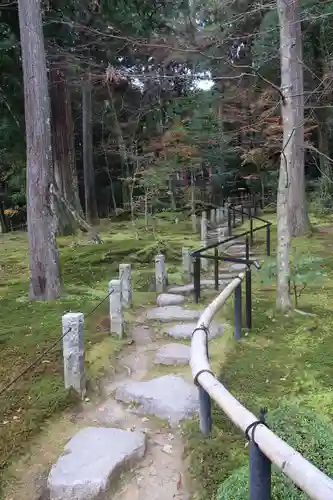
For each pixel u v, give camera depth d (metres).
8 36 8.30
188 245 9.06
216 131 13.61
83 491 2.00
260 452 1.49
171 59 7.79
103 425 2.63
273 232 10.57
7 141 13.29
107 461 2.17
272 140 11.60
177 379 3.05
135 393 2.87
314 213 13.05
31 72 5.01
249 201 16.44
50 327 4.25
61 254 8.67
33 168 5.20
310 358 3.36
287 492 1.75
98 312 4.77
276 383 2.98
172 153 13.49
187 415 2.63
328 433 2.15
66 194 12.17
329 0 7.22
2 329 4.26
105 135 20.42
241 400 2.74
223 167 15.70
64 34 8.29
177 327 4.25
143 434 2.46
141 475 2.19
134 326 4.43
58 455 2.33
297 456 1.32
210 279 6.36
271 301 4.96
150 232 11.64
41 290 5.39
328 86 5.16
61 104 12.14
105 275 7.02
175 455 2.33
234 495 1.83
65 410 2.75
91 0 7.94
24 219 19.62
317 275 4.91
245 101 11.77
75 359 2.89
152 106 15.95
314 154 14.45
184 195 14.93
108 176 21.17
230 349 3.63
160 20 8.30
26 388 2.99
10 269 8.09
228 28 6.67
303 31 11.78
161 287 5.80
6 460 2.28
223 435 2.39
